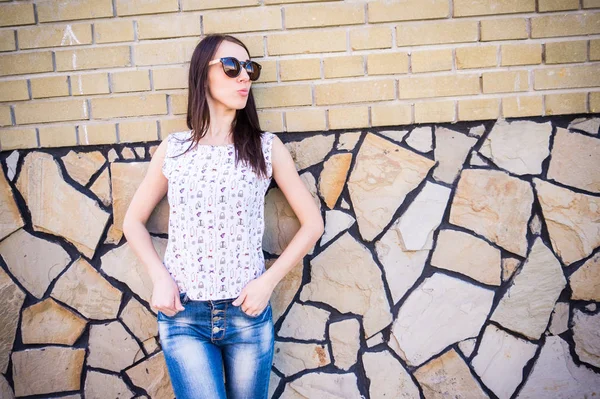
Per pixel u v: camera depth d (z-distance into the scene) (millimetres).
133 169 1950
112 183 1952
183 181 1550
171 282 1568
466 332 1960
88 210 1958
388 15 1892
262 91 1923
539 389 1956
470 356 1965
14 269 1968
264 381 1675
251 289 1552
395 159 1938
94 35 1918
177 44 1919
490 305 1950
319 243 1963
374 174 1943
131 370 1989
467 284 1951
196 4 1898
